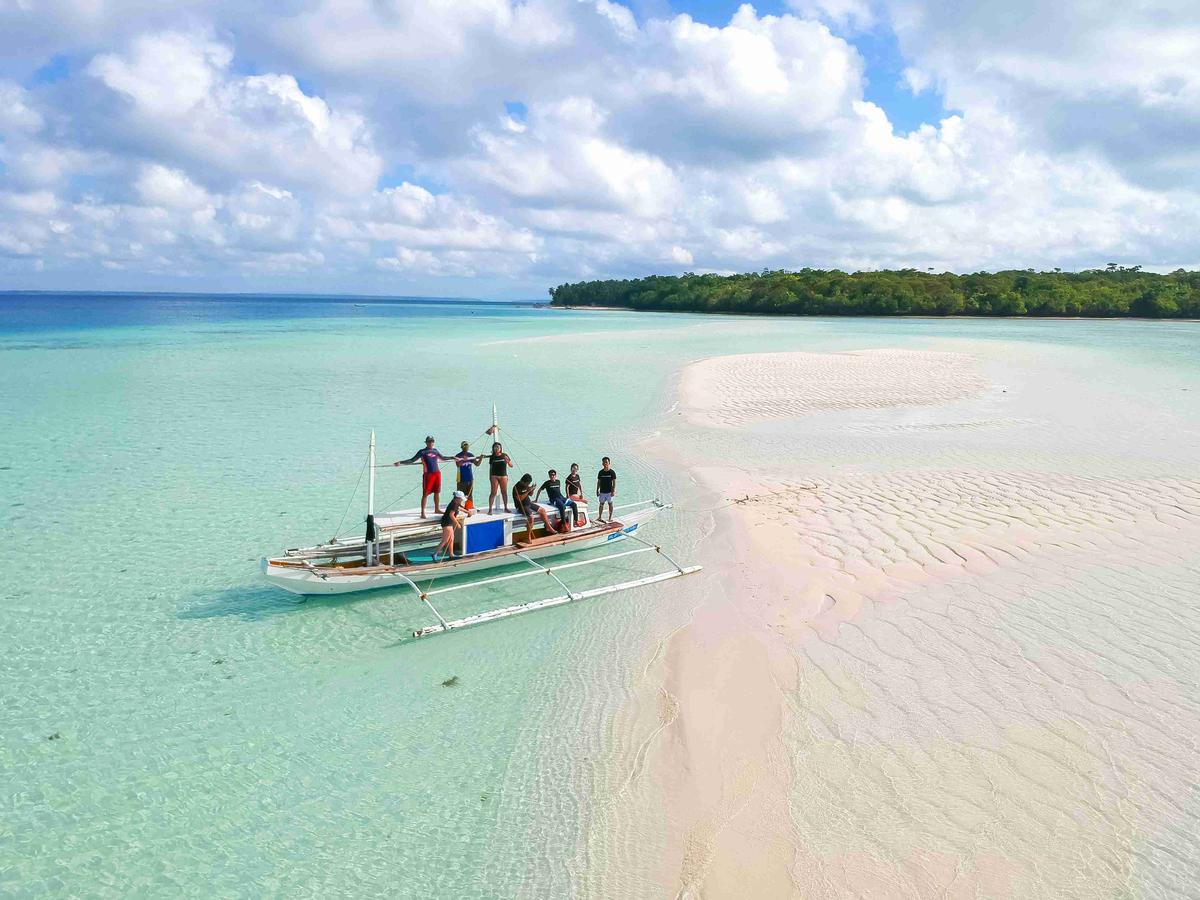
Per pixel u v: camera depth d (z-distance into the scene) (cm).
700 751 833
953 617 1078
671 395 3197
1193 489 1608
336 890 667
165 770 827
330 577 1209
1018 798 718
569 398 3234
